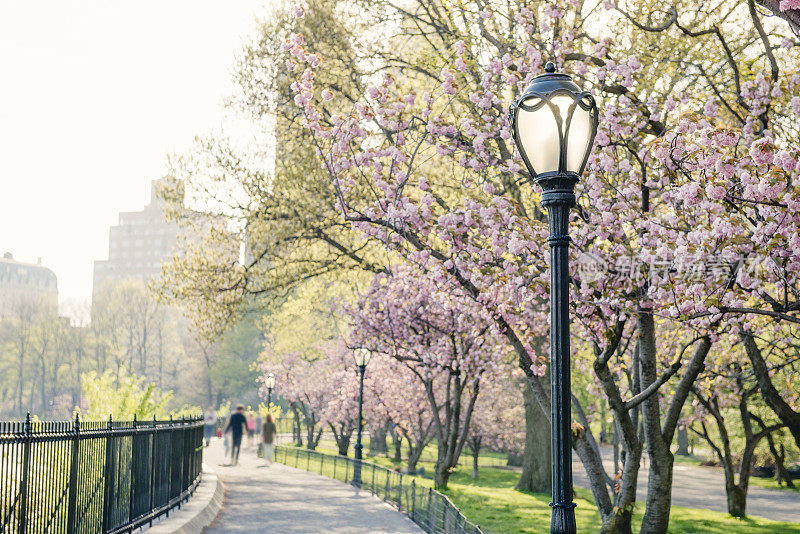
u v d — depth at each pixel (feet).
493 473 123.75
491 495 81.71
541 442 87.86
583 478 117.08
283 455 118.42
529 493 85.46
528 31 46.09
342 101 80.23
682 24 51.34
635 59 40.22
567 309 21.63
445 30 68.28
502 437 128.88
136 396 70.64
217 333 86.02
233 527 50.67
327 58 80.48
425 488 53.01
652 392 43.19
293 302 129.70
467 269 43.47
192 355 320.29
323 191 78.54
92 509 34.71
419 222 43.80
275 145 84.58
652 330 45.91
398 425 113.80
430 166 67.62
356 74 80.69
